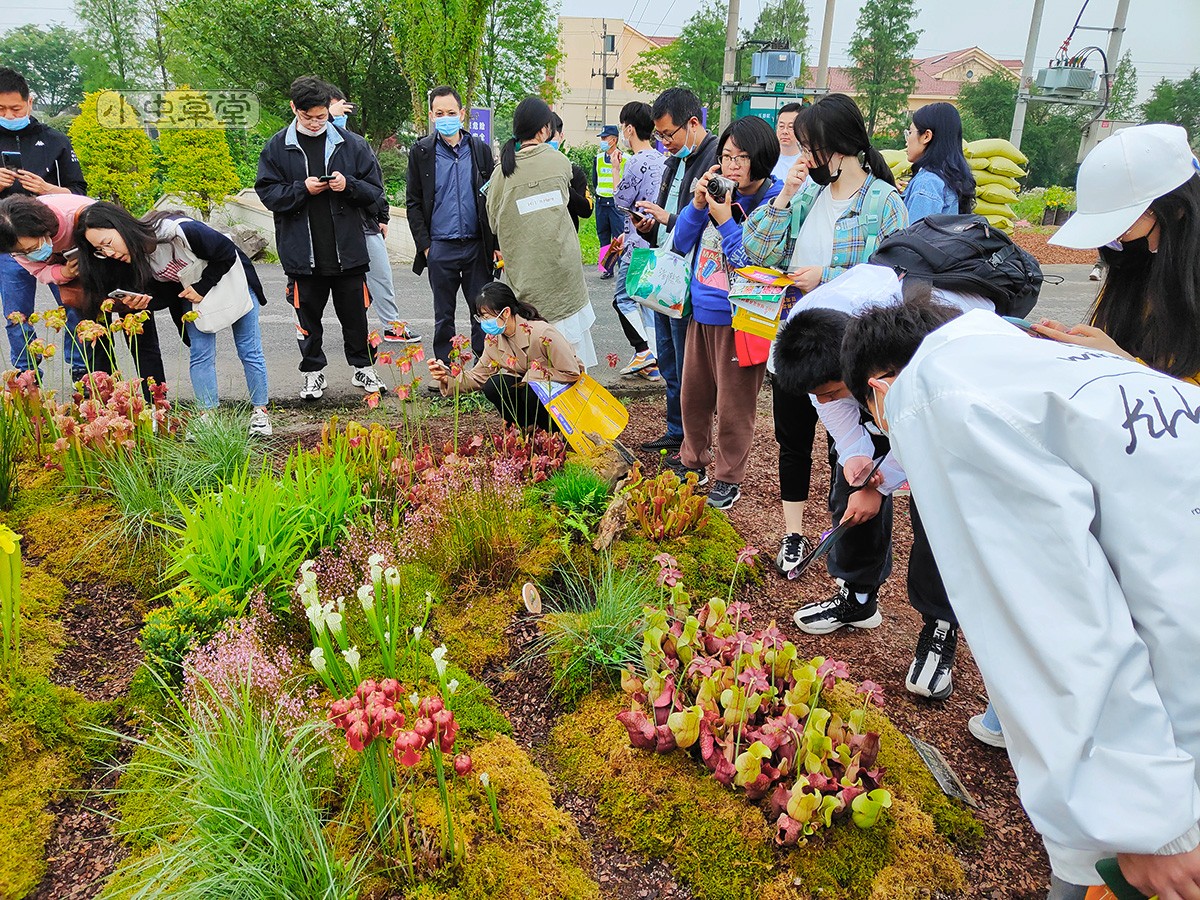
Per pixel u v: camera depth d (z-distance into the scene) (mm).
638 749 2533
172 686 2701
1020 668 1334
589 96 63625
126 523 3449
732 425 3996
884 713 2822
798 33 46375
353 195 5246
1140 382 1365
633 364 6422
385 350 6809
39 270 4305
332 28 21938
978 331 1522
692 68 51469
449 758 2459
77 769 2467
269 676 2514
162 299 4480
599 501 3766
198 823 2023
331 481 3512
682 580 3398
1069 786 1271
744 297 3455
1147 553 1285
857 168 3396
